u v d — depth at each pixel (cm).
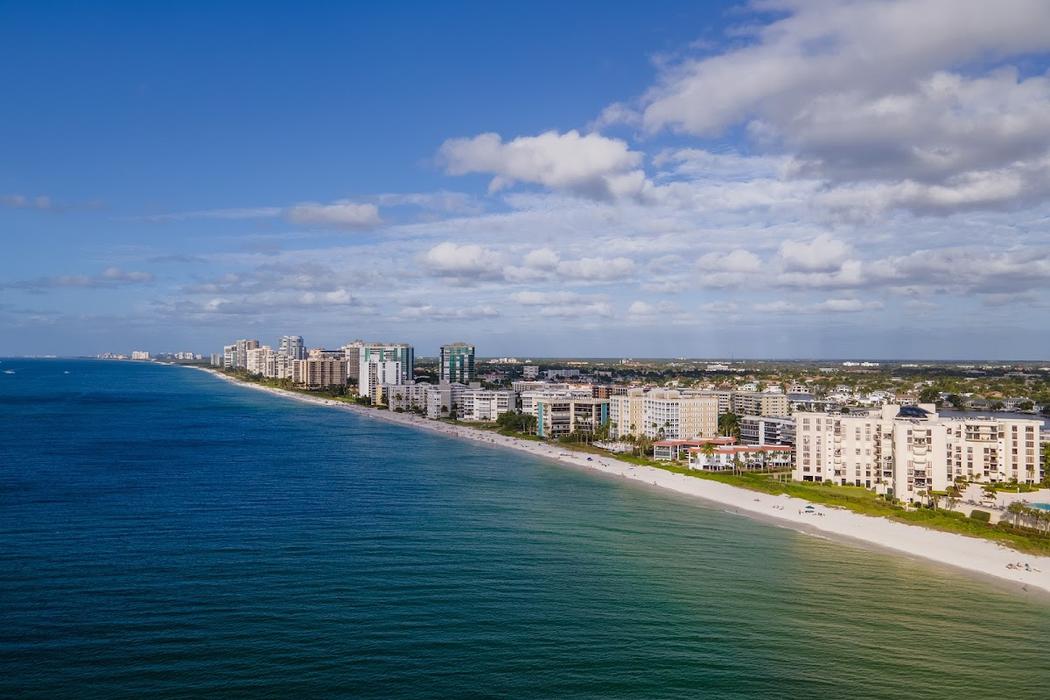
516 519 19600
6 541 15925
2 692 9481
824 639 11962
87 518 18175
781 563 16075
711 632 12081
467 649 11125
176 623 11688
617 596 13588
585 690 10056
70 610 12081
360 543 16538
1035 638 12219
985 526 19500
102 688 9650
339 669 10356
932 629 12494
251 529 17525
